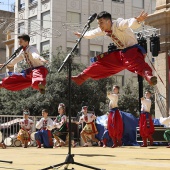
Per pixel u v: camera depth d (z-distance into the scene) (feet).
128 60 17.90
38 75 19.72
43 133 41.93
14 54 20.22
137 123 43.91
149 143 40.88
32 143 47.21
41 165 17.69
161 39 46.32
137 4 117.19
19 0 117.08
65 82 82.69
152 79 16.46
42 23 106.63
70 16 106.01
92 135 42.19
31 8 111.24
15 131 49.83
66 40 103.91
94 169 14.87
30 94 87.51
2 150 34.17
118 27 17.71
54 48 101.81
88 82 86.28
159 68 46.50
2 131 50.42
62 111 42.45
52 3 103.71
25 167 16.74
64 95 83.76
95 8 109.60
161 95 45.42
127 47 18.20
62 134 42.01
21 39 20.20
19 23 114.83
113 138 36.68
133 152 28.02
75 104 84.99
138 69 17.60
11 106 88.48
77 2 106.83
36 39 106.42
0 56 142.61
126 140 43.52
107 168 16.17
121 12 114.01
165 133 37.83
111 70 19.08
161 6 46.85
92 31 18.98
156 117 46.37
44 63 20.21
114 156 23.76
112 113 36.37
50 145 41.91
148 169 15.79
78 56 105.09
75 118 49.11
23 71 20.97
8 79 21.15
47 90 82.94
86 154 25.77
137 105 94.43
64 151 30.96
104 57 18.99
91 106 86.28
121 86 111.34
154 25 47.44
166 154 25.53
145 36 48.08
